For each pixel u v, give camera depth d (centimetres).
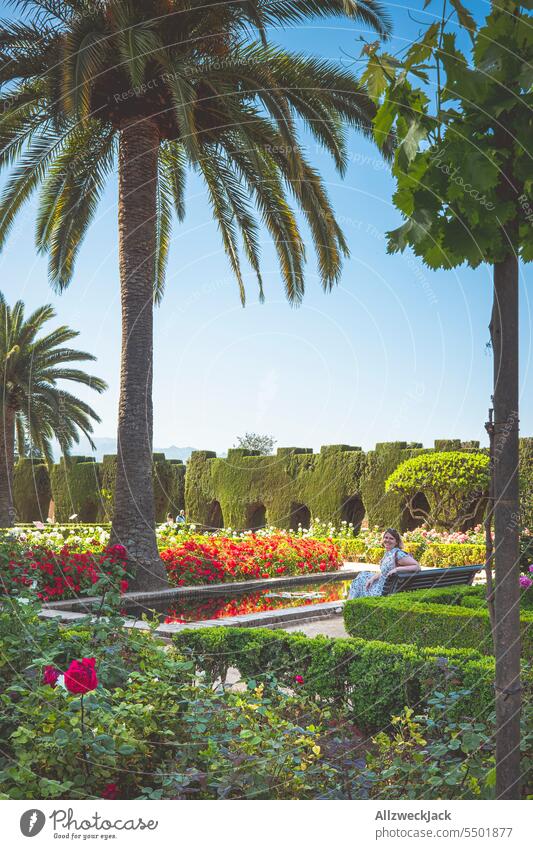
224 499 2256
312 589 1091
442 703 327
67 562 779
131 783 243
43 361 1758
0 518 1538
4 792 221
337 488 1988
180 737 266
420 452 1789
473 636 520
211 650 464
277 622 762
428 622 554
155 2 838
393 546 704
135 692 279
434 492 1611
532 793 254
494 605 168
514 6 162
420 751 266
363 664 405
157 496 2444
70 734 228
